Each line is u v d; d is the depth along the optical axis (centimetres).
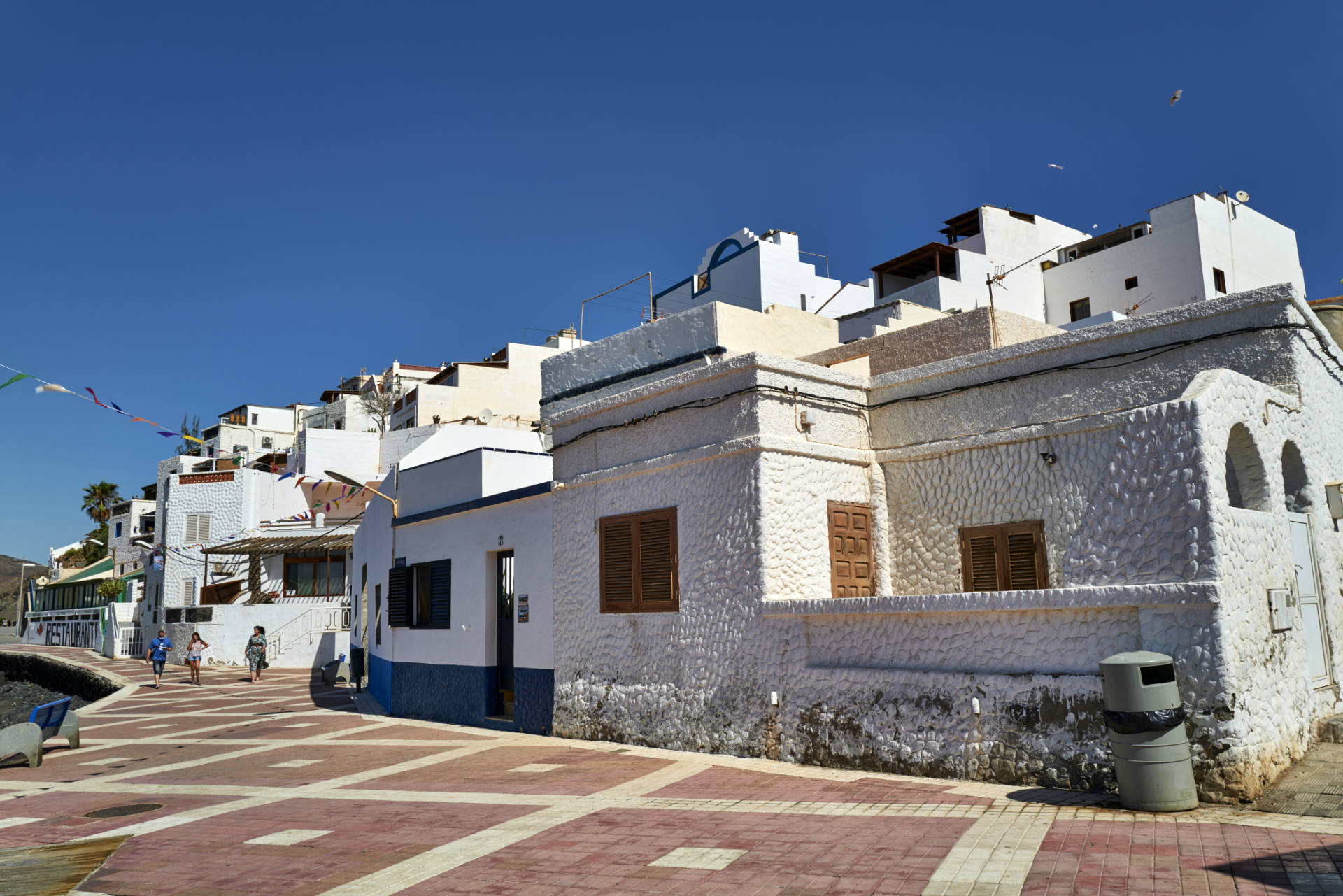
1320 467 923
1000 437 1026
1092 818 632
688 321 1492
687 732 1055
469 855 659
